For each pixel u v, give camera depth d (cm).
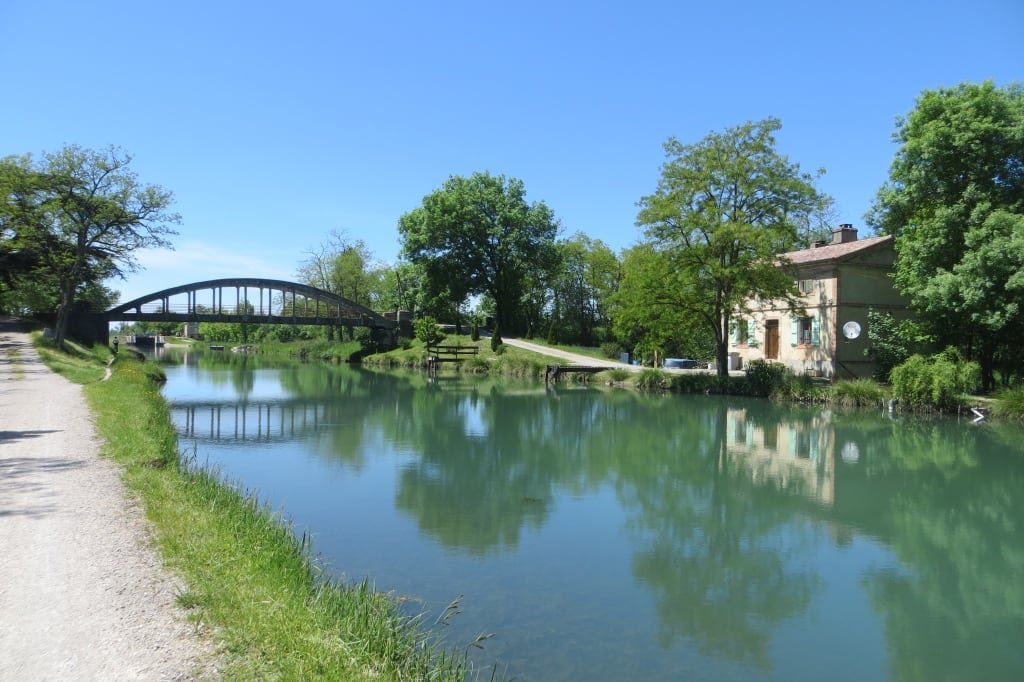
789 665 600
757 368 2794
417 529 963
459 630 640
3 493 720
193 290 4844
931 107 2419
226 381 3606
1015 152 2255
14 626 411
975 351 2475
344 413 2323
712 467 1462
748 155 2747
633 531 988
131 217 3372
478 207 5516
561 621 671
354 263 6469
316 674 376
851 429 1967
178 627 416
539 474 1367
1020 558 898
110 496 714
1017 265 2061
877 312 2788
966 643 652
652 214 2736
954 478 1362
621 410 2394
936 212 2316
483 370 4297
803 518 1080
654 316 2889
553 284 5734
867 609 729
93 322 4406
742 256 2689
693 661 599
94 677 353
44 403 1472
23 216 3183
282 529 723
